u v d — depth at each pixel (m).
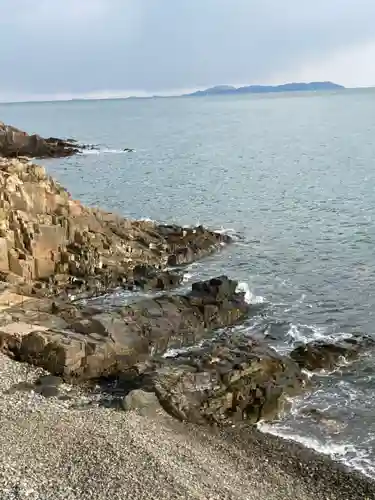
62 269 50.62
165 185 102.50
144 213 80.69
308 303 48.81
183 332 41.00
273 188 98.56
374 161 126.50
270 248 63.72
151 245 58.88
